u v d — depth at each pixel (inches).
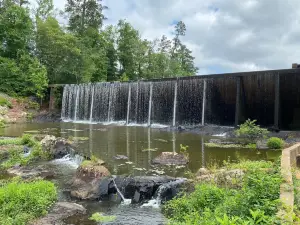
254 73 928.3
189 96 1157.1
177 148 688.4
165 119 1252.5
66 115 1628.9
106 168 474.3
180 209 325.1
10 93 1636.3
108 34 2428.6
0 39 1790.1
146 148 689.6
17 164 586.6
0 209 328.2
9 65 1667.1
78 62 1908.2
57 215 345.1
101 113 1496.1
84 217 349.1
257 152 623.8
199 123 1133.1
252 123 858.8
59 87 1699.1
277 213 195.3
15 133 961.5
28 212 335.6
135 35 2440.9
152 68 2426.2
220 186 351.9
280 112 952.3
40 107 1681.8
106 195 416.5
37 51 1891.0
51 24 1886.1
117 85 1425.9
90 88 1541.6
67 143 706.2
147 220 340.5
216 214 234.4
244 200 237.9
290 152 403.5
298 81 902.4
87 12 2293.3
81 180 439.5
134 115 1355.8
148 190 413.4
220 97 1101.7
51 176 510.6
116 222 335.9
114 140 814.5
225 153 618.8
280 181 258.7
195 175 437.4
